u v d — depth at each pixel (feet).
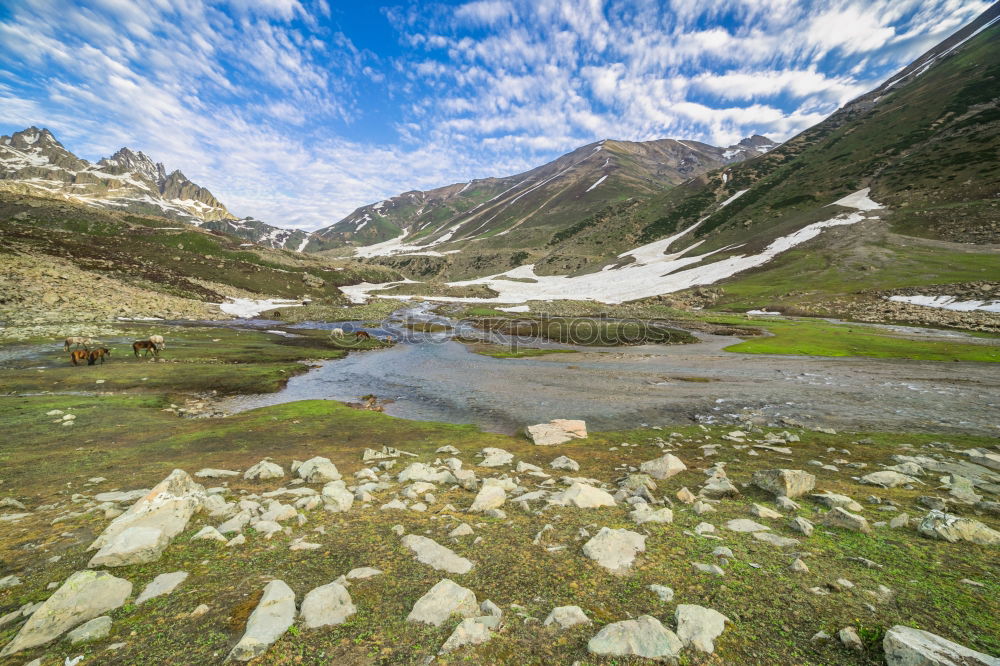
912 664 13.01
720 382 107.14
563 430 64.44
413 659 14.42
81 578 17.67
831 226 357.20
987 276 219.41
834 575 19.77
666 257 483.51
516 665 14.15
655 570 20.61
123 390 89.81
